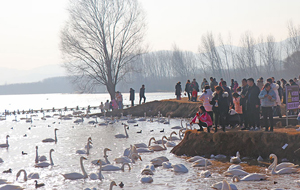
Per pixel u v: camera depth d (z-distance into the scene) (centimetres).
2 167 1720
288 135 1558
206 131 1906
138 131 2909
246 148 1639
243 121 2022
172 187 1266
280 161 1514
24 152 2125
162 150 1988
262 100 1675
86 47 5281
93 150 2078
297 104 1983
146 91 17888
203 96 1894
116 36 5409
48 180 1436
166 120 3738
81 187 1323
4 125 4109
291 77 9388
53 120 4541
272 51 10281
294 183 1232
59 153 2030
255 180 1291
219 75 10619
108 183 1361
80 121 4103
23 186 1364
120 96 4844
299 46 9225
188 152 1803
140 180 1366
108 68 5369
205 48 10700
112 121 3847
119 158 1705
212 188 1226
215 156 1692
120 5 5359
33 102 13125
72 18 5238
